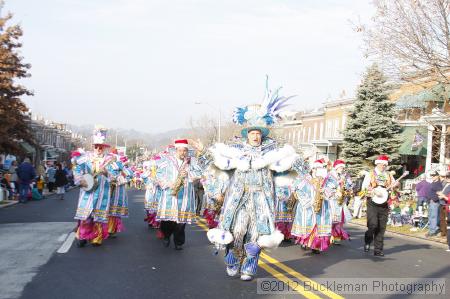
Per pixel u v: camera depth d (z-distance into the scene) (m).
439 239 14.85
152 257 9.08
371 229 10.54
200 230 13.36
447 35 15.93
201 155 8.27
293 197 11.44
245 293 6.65
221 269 8.12
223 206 7.20
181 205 9.88
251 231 7.06
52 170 31.12
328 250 11.20
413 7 15.96
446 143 20.22
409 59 16.45
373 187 10.50
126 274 7.61
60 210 18.88
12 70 30.70
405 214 18.66
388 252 11.44
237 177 7.16
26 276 7.32
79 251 9.48
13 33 30.53
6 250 9.42
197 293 6.59
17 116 31.66
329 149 46.41
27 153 35.31
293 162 7.21
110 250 9.70
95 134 10.23
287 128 60.72
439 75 16.62
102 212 10.05
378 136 32.97
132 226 13.99
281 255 10.09
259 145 7.27
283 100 7.31
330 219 10.55
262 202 7.07
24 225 13.55
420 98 20.89
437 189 15.44
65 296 6.31
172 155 10.16
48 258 8.70
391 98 33.16
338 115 46.62
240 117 7.32
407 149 32.03
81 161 10.05
